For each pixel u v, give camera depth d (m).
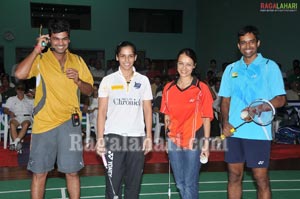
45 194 5.61
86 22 17.20
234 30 14.39
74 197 4.17
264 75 3.91
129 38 17.47
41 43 3.73
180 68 3.98
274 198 5.50
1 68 16.22
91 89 4.19
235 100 4.03
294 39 11.67
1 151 8.41
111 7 17.19
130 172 4.03
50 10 16.80
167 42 17.91
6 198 5.48
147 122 4.12
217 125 8.85
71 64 4.03
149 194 5.71
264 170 3.98
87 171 7.04
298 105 10.13
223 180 6.50
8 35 16.17
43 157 3.97
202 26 17.27
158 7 17.73
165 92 4.16
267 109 3.75
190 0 18.08
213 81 11.01
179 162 4.13
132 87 3.96
